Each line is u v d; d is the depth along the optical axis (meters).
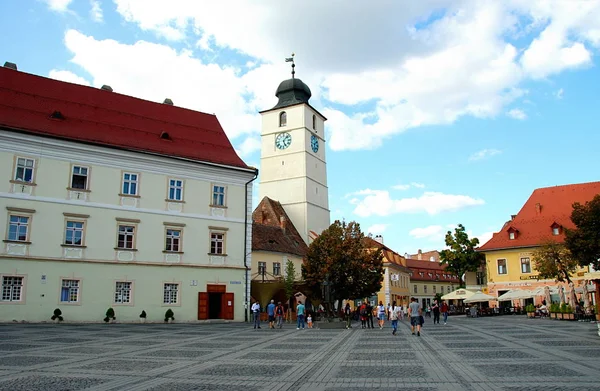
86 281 35.84
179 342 22.59
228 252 42.53
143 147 40.19
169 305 38.97
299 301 58.91
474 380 12.12
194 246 40.88
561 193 65.94
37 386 11.45
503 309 60.59
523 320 43.81
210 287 41.06
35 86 39.22
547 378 12.25
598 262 39.44
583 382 11.66
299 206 76.69
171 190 40.72
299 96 82.12
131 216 38.38
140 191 39.09
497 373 13.13
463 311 67.94
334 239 46.88
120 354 17.67
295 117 79.88
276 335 27.52
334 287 45.69
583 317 38.62
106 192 37.62
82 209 36.44
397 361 15.93
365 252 47.12
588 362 15.00
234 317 41.81
